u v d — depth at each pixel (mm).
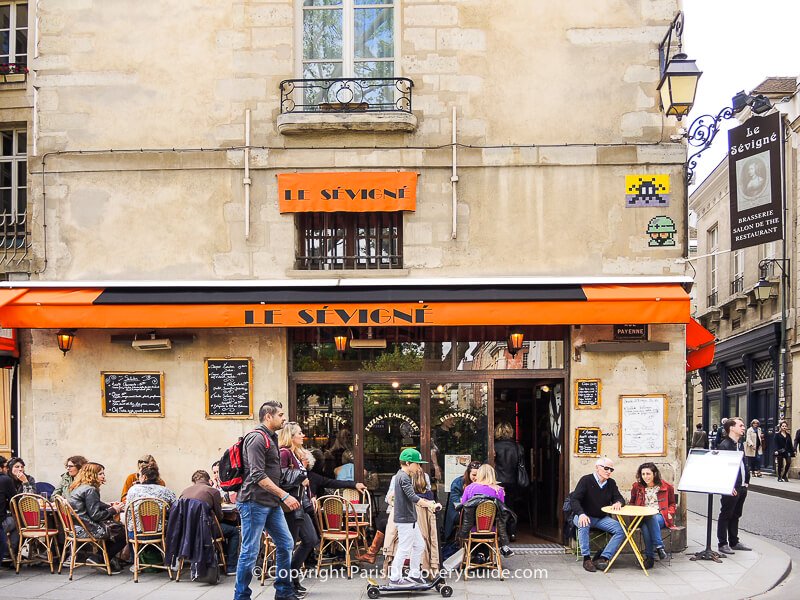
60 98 10086
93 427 9859
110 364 9898
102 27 10125
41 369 9914
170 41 10086
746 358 23688
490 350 9930
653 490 9086
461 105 9891
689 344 10297
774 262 21734
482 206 9820
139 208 9969
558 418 9984
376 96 10078
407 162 9820
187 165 9930
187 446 9789
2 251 10867
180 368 9852
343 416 9953
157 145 10016
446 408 9930
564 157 9789
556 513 10016
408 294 9266
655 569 8648
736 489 9430
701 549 9781
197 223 9930
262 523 6793
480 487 8445
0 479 8477
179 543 8070
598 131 9836
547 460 10328
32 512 8500
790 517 13562
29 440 10562
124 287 9578
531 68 9906
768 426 22094
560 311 9008
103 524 8461
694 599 7402
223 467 7066
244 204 9898
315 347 10000
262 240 9883
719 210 26969
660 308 8953
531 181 9812
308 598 7496
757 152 9859
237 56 10031
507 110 9875
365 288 9445
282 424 7406
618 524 8719
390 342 9969
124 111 10055
